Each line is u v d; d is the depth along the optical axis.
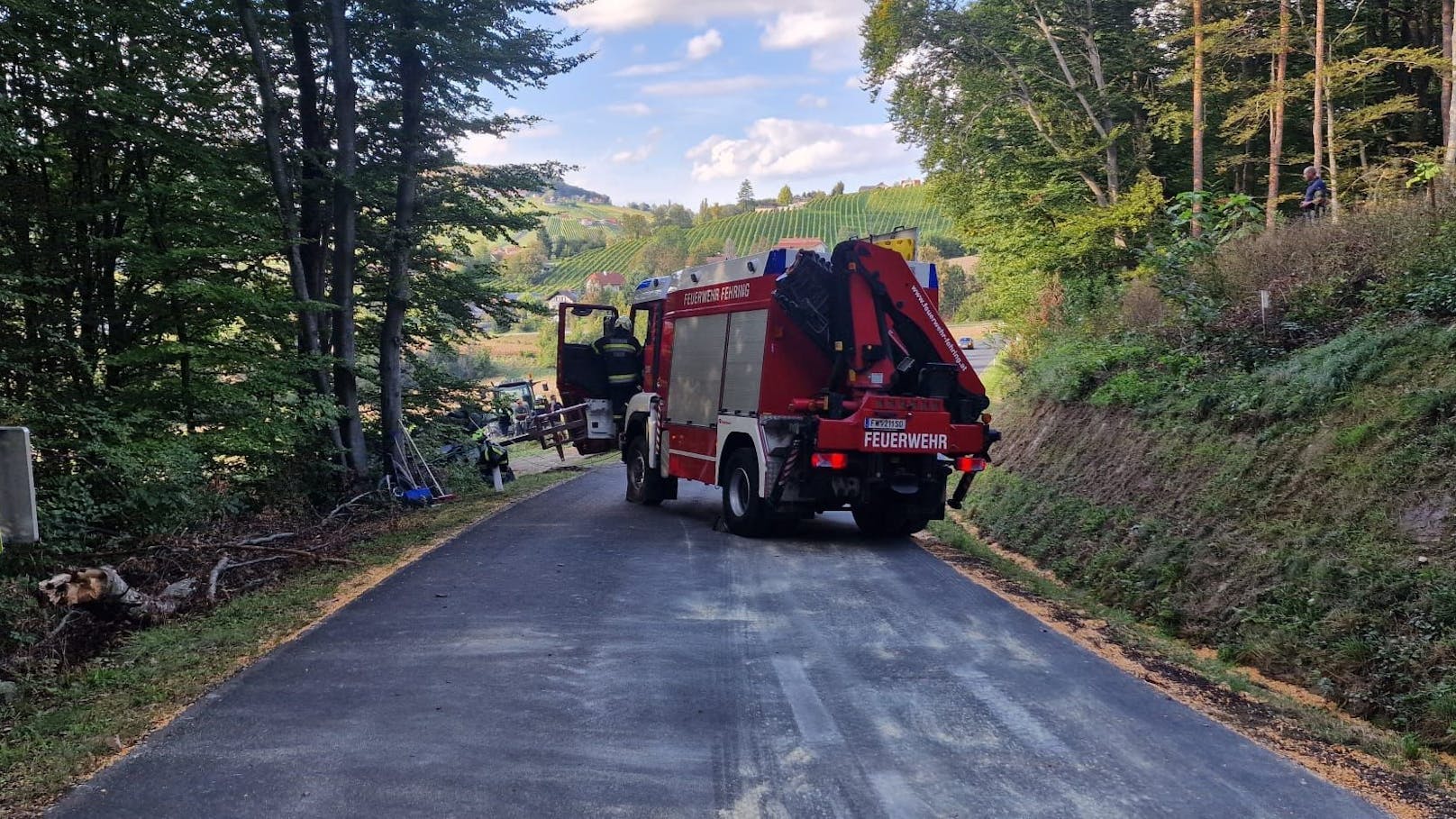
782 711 5.26
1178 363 12.32
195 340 12.80
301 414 13.41
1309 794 4.26
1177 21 24.38
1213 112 23.41
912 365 11.16
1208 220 15.75
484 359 36.22
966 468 11.02
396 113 17.30
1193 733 5.01
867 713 5.25
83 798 4.13
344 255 15.98
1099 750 4.75
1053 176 24.98
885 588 8.59
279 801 4.07
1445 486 6.74
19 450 3.90
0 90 10.54
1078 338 18.28
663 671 5.98
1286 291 11.77
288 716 5.16
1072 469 12.73
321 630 7.09
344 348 16.05
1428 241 10.33
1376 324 9.55
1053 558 10.37
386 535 12.22
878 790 4.21
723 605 7.89
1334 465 7.84
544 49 17.44
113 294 12.50
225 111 13.70
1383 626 5.98
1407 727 5.17
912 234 11.74
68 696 5.73
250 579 9.48
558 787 4.21
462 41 16.11
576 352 18.92
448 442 20.53
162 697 5.57
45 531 9.29
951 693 5.61
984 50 25.41
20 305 10.20
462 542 11.23
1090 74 25.17
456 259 20.03
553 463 26.91
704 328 12.91
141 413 11.29
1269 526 7.79
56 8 10.63
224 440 12.10
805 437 10.80
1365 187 17.20
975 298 35.31
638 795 4.14
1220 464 9.34
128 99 10.98
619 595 8.24
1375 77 21.39
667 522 12.95
